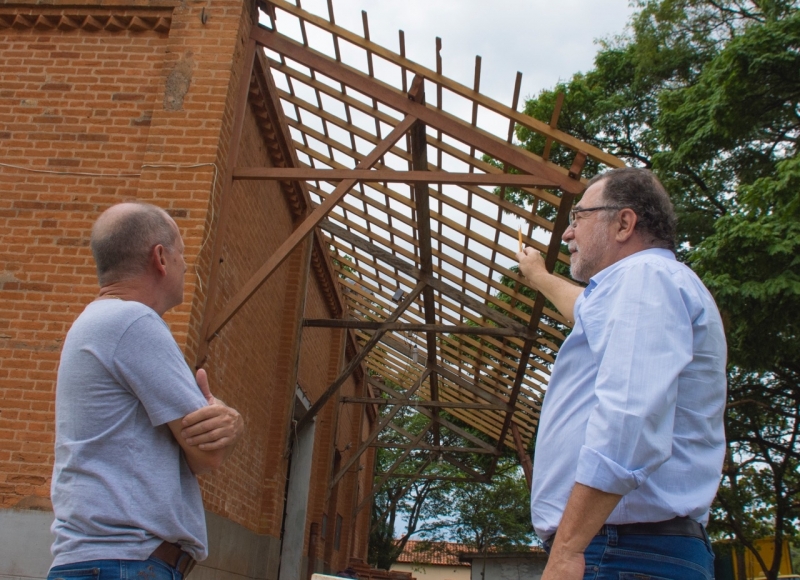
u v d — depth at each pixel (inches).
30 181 244.7
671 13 590.6
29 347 226.4
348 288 534.0
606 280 73.1
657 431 61.7
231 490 291.0
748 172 496.1
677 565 64.8
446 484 1337.4
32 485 210.5
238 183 275.0
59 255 236.7
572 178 246.7
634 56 650.2
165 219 86.6
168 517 73.1
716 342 70.7
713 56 599.5
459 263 356.2
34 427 217.2
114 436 73.4
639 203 80.3
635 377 62.7
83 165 245.8
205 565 253.6
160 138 240.2
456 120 248.5
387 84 251.8
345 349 592.4
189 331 220.2
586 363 73.7
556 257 300.0
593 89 692.7
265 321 339.6
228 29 250.8
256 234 311.7
